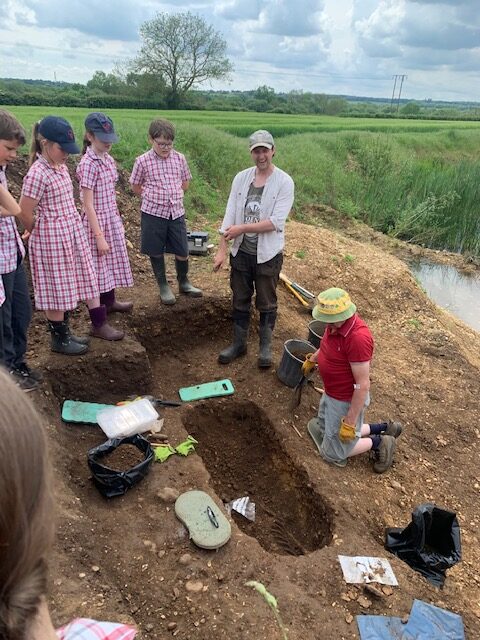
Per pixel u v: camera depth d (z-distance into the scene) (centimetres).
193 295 593
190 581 312
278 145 1784
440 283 1180
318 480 420
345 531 374
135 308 561
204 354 577
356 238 1339
